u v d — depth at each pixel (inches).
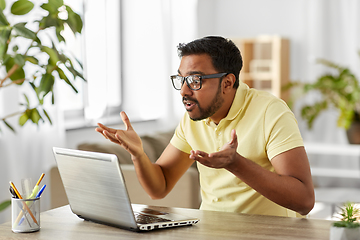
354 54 187.2
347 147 161.0
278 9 201.8
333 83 160.9
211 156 45.7
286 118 56.0
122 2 156.6
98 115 141.4
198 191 95.2
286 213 61.7
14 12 68.7
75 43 128.5
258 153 58.1
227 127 60.1
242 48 197.9
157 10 169.9
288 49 196.9
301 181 52.0
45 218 51.4
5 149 99.6
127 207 44.0
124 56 158.4
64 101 132.3
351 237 38.0
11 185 47.3
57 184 98.6
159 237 43.4
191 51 55.2
